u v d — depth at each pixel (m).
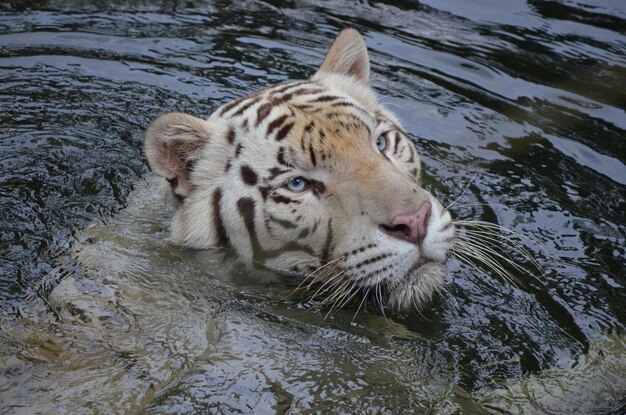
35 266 2.31
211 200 2.36
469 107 2.77
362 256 2.22
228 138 2.35
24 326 2.19
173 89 2.80
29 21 3.04
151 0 3.19
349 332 2.21
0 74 2.82
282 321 2.22
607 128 2.71
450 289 2.29
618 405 2.11
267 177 2.30
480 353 2.18
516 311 2.25
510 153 2.64
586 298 2.28
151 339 2.17
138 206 2.46
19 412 2.05
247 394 2.08
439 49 2.98
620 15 3.14
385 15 3.14
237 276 2.31
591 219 2.46
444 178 2.56
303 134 2.28
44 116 2.71
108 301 2.24
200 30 3.04
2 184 2.51
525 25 3.09
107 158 2.60
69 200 2.48
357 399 2.08
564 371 2.15
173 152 2.36
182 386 2.09
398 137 2.38
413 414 2.07
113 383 2.09
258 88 2.80
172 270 2.31
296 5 3.19
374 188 2.22
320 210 2.26
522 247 2.39
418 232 2.19
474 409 2.08
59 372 2.11
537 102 2.79
